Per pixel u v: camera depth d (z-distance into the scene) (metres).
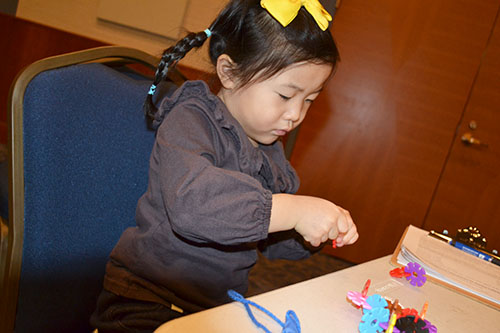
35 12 2.49
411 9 2.55
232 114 0.86
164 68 0.81
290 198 0.71
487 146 2.55
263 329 0.47
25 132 0.68
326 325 0.51
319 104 2.72
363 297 0.54
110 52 0.84
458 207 2.62
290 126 0.83
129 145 0.84
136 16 2.35
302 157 2.78
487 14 2.47
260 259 2.38
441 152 2.61
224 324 0.46
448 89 2.56
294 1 0.78
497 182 2.56
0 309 0.71
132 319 0.78
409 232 0.94
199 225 0.64
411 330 0.51
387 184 2.70
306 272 2.39
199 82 0.81
